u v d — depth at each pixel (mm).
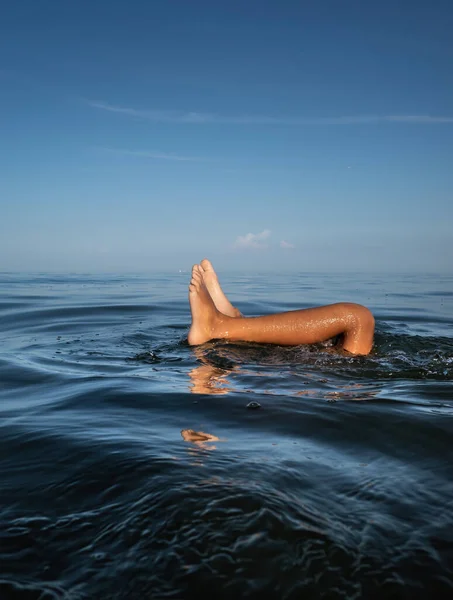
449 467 1924
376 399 2865
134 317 7664
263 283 21156
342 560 1298
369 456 2023
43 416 2605
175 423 2430
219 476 1732
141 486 1673
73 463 1916
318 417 2516
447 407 2711
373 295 13312
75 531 1448
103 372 3709
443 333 6098
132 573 1260
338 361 3945
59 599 1184
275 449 2064
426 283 21344
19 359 4348
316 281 23438
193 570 1258
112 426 2387
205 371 3648
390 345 4562
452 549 1366
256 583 1218
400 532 1438
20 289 14820
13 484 1761
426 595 1197
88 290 14688
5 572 1281
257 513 1471
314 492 1660
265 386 3195
